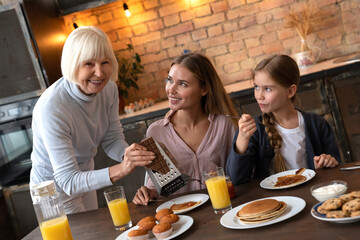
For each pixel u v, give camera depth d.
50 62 3.31
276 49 3.60
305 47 3.43
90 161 2.05
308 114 1.80
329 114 3.03
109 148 2.07
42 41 3.26
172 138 1.83
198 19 3.65
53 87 1.82
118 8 3.70
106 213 1.65
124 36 3.74
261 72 1.74
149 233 1.30
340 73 2.97
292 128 1.79
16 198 3.37
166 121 1.83
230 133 1.86
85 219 1.63
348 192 1.26
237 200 1.45
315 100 3.03
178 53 3.71
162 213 1.38
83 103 1.82
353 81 2.97
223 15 3.62
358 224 1.04
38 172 1.95
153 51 3.74
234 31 3.62
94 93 1.84
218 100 1.83
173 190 1.46
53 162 1.70
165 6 3.66
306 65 3.38
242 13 3.59
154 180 1.46
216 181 1.34
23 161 3.33
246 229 1.18
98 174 1.59
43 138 1.73
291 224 1.14
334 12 3.48
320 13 3.49
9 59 3.21
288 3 3.52
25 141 3.31
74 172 1.67
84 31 1.67
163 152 1.49
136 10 3.69
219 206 1.35
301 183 1.42
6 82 3.23
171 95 1.75
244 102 3.09
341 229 1.04
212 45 3.67
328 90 3.00
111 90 2.03
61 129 1.72
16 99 3.24
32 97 3.23
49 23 3.42
